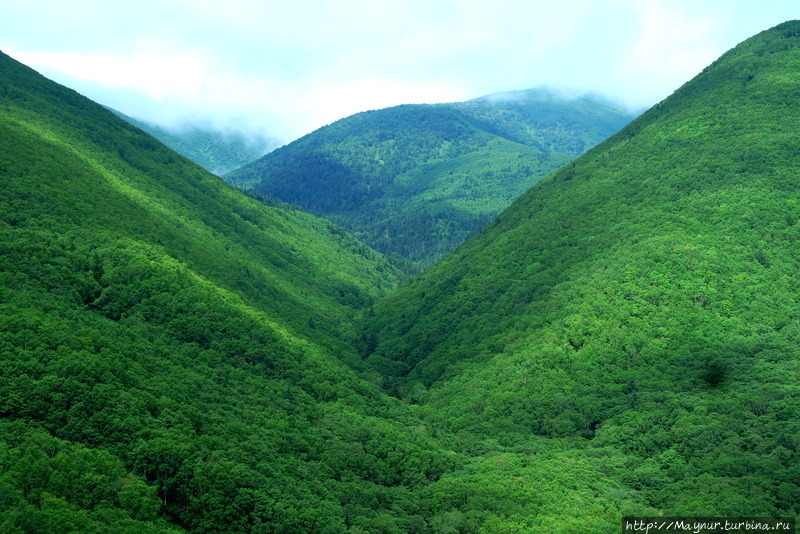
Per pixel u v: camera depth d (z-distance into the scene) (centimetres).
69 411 10406
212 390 13538
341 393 16825
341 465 12988
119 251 17288
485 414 17062
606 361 17250
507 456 14538
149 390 11988
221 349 15812
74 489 9094
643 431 14875
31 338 11569
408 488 13138
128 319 15050
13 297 13012
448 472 13900
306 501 10969
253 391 14650
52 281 14525
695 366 16150
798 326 16388
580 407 16325
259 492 10569
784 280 17625
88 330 12888
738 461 12656
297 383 16450
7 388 10331
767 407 14088
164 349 14288
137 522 8938
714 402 14712
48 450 9531
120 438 10456
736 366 15725
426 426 16762
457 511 11888
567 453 14612
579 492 12638
